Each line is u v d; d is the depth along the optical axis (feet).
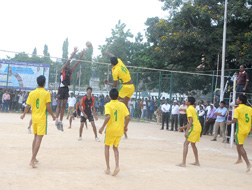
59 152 25.22
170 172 20.40
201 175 20.21
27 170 18.20
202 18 62.59
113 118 18.81
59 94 34.19
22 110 75.46
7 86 80.94
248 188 17.65
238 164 26.50
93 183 16.30
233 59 66.80
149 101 72.74
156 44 77.61
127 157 25.18
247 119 23.59
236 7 60.39
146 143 35.32
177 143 37.86
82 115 33.17
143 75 75.31
